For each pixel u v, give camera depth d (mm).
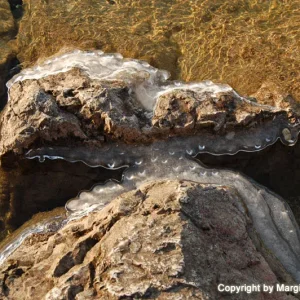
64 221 4965
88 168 5348
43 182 5387
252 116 5211
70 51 6461
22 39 6941
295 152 5277
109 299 3592
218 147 5254
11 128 5379
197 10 6977
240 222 4301
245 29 6641
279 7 6863
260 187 5066
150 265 3689
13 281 4176
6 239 5113
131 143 5289
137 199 4297
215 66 6250
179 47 6586
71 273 3857
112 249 3842
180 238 3818
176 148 5258
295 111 5359
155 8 7094
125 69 5902
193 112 5215
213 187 4496
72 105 5254
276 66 6082
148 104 5504
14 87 5672
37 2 7383
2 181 5445
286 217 4816
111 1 7293
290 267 4500
